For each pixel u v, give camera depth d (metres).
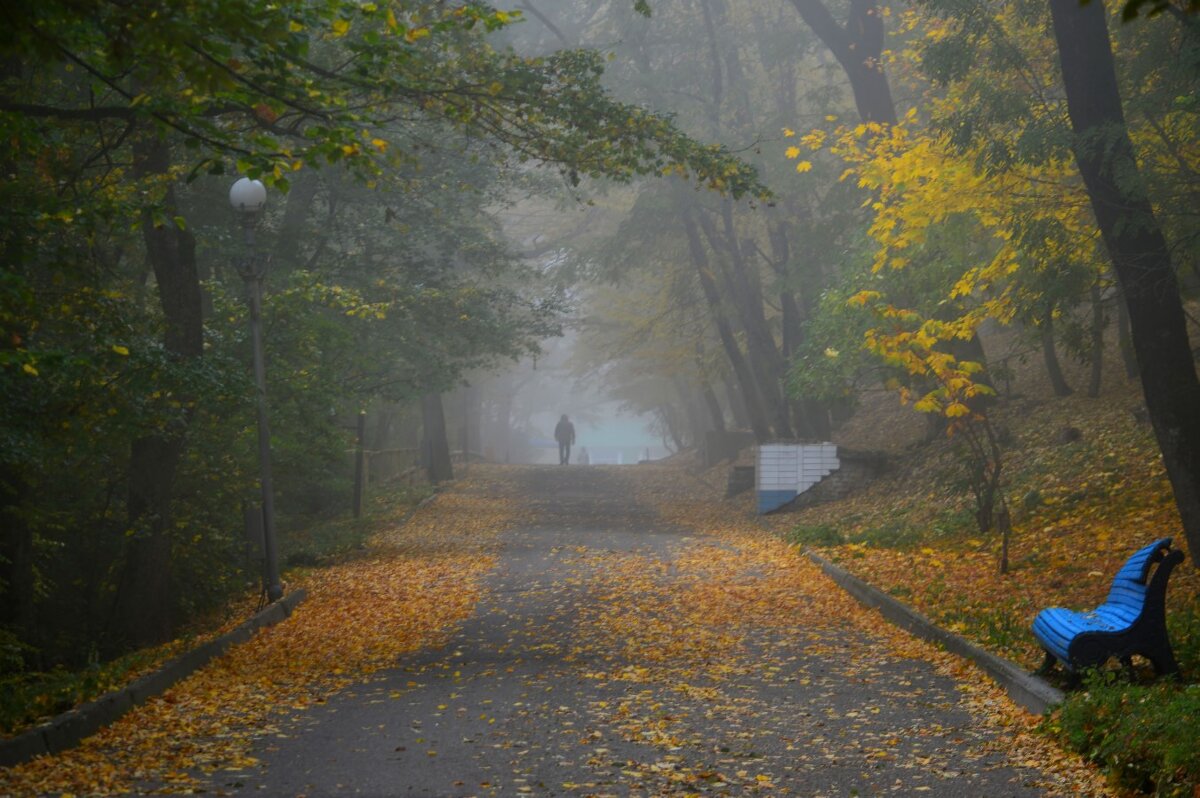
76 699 9.09
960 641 10.69
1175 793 5.80
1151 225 12.76
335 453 21.84
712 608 14.63
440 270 29.55
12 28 6.57
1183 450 12.73
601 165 13.38
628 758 7.38
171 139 14.50
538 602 15.93
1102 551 14.63
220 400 14.48
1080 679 8.08
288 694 10.00
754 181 13.43
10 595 13.83
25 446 11.08
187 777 6.99
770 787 6.64
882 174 16.16
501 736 8.09
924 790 6.50
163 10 7.00
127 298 15.58
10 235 11.09
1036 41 17.59
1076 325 16.30
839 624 13.12
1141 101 13.96
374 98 12.60
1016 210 15.26
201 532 17.80
